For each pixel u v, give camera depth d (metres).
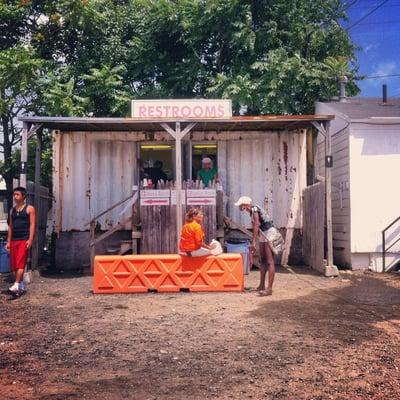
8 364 5.16
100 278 9.03
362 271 12.09
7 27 19.25
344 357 5.27
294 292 9.07
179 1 19.08
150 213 11.67
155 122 11.03
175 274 9.06
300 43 20.12
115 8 20.34
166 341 5.91
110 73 18.16
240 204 8.87
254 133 13.29
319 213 11.54
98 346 5.76
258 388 4.41
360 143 12.43
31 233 8.97
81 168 13.05
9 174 19.56
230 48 19.31
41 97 17.83
